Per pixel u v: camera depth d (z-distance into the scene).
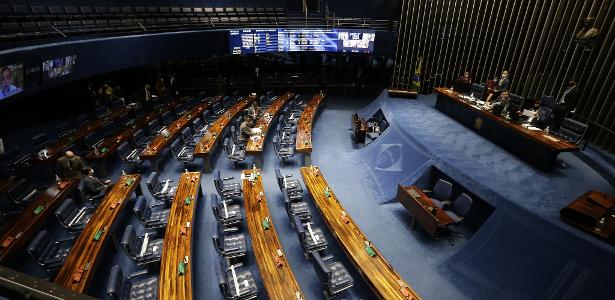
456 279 7.46
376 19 20.75
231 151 12.31
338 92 21.83
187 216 7.77
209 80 20.41
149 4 17.77
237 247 7.48
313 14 20.97
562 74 13.09
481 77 16.78
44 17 13.20
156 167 11.41
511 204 8.02
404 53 18.78
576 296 6.32
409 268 7.79
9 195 8.30
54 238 8.46
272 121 15.30
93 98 15.63
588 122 11.25
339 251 8.35
